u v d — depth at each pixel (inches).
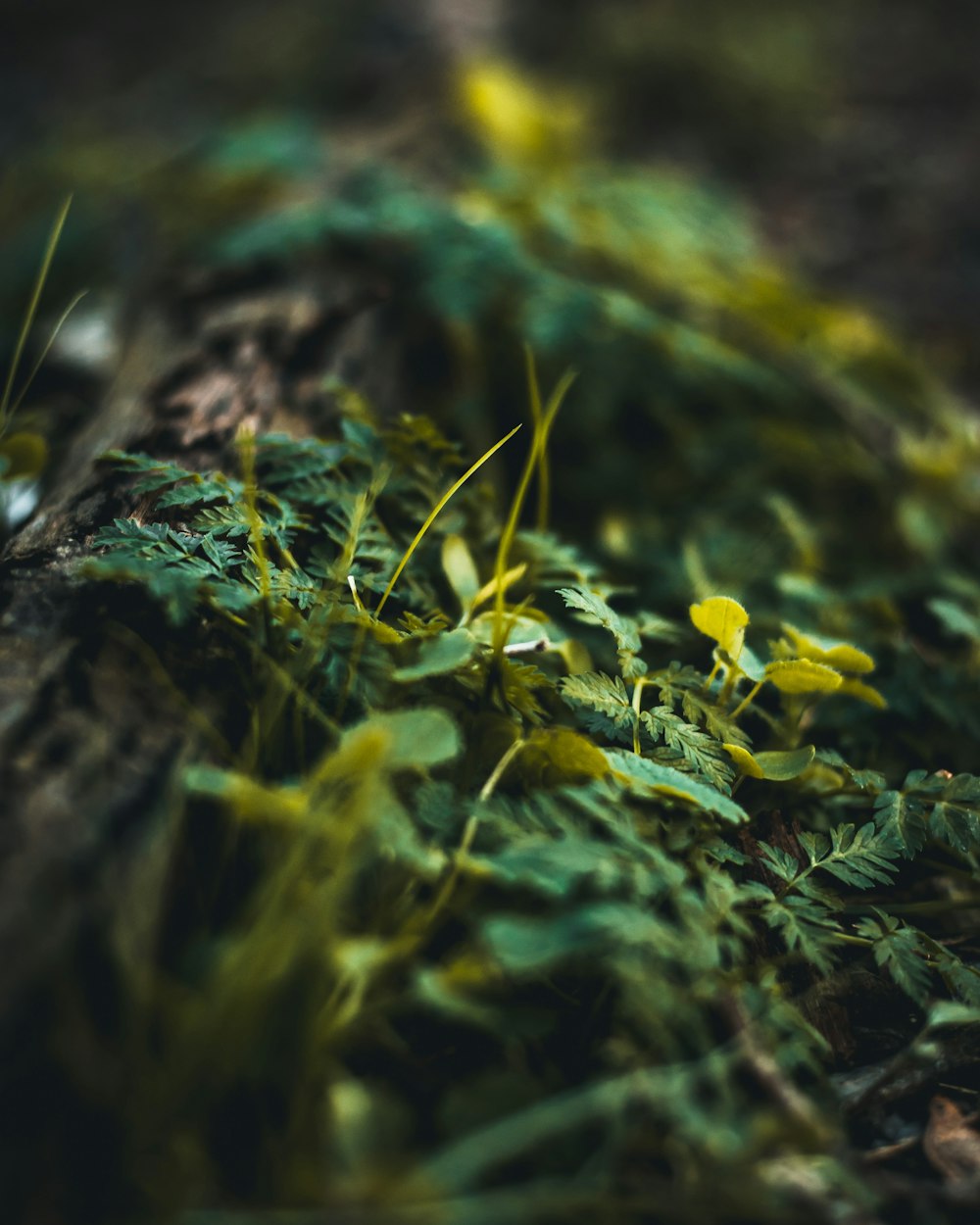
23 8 58.4
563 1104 11.3
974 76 49.8
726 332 22.5
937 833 13.9
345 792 12.5
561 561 15.9
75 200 30.6
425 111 31.9
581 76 46.9
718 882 12.9
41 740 12.3
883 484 20.6
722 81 46.3
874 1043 13.9
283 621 13.6
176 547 13.8
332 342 19.2
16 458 15.8
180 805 12.3
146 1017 11.2
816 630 17.3
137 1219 10.8
